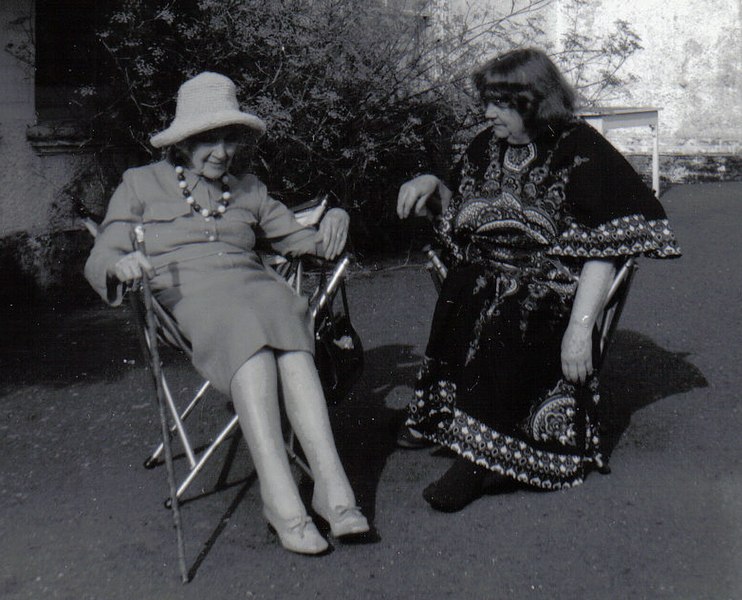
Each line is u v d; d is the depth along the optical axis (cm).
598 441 412
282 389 361
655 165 1067
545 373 389
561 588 326
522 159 394
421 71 770
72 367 561
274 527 351
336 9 727
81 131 710
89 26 709
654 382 521
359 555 349
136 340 611
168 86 718
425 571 338
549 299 389
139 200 389
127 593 327
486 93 387
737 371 536
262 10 705
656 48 1287
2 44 662
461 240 412
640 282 739
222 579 335
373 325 639
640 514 376
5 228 676
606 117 992
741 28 1264
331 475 352
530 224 390
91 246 733
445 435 421
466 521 373
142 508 388
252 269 391
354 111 745
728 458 427
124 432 466
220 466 425
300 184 760
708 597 320
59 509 388
